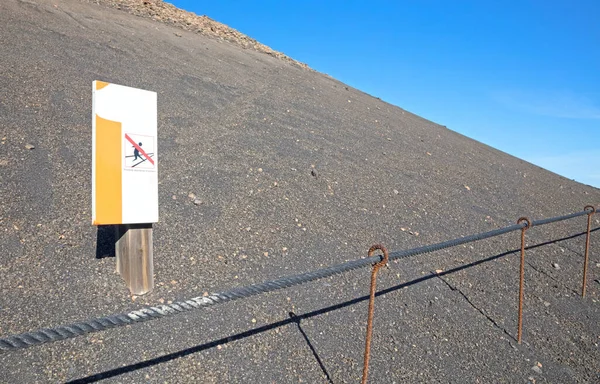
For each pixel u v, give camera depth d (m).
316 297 3.38
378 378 2.83
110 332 2.55
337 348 2.97
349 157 6.75
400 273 4.07
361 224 4.75
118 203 2.65
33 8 8.70
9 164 3.73
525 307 4.25
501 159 11.08
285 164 5.67
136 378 2.33
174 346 2.59
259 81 9.73
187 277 3.15
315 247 4.04
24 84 5.32
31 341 1.51
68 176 3.89
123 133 2.65
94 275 2.92
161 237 3.50
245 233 3.90
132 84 6.70
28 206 3.36
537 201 7.96
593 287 5.10
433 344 3.32
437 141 10.16
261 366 2.64
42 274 2.81
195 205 4.08
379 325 3.31
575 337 4.03
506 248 5.39
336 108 9.72
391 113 11.82
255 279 3.35
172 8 14.41
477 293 4.19
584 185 11.92
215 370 2.52
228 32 14.42
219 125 6.35
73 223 3.35
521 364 3.44
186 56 9.55
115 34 9.12
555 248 5.89
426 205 5.88
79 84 5.94
